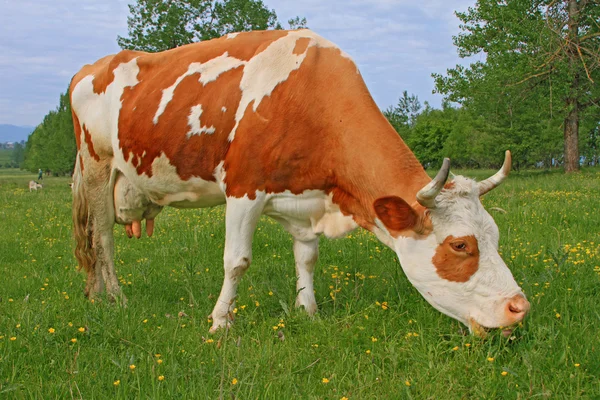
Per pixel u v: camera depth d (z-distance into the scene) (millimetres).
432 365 3686
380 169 4523
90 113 5938
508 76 25047
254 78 4879
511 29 25578
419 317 4539
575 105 27828
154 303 5336
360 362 3873
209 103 5020
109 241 6020
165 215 10898
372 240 7750
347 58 4844
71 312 5074
